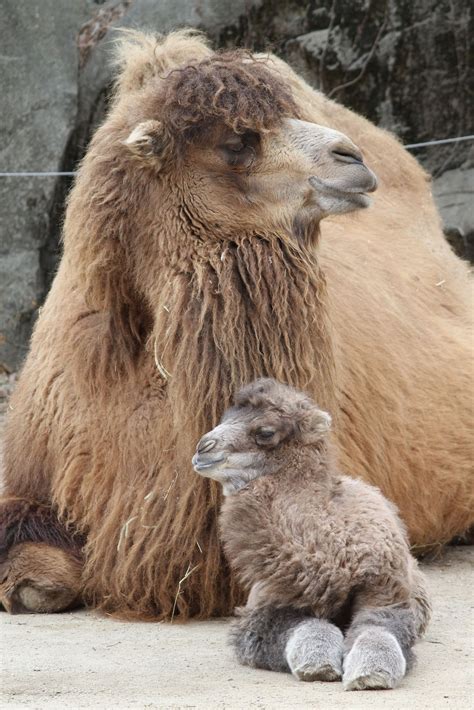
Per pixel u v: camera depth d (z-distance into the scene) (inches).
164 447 484.7
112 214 494.3
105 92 1105.4
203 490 476.7
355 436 533.0
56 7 1117.7
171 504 481.1
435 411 595.5
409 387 581.6
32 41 1115.3
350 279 585.3
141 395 495.2
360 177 487.2
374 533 399.2
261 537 402.3
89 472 503.2
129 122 502.0
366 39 1099.9
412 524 581.0
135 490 489.1
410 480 572.4
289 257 489.4
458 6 1072.8
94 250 495.8
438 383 604.7
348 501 409.1
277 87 499.8
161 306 485.4
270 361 480.1
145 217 493.4
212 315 479.5
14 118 1112.2
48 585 493.7
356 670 366.0
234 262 485.1
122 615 489.4
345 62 1106.1
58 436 515.2
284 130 494.0
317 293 493.0
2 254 1114.1
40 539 509.0
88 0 1132.5
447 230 1071.6
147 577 484.4
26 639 448.8
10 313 1108.5
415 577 426.0
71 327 516.4
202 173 490.9
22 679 388.5
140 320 499.2
